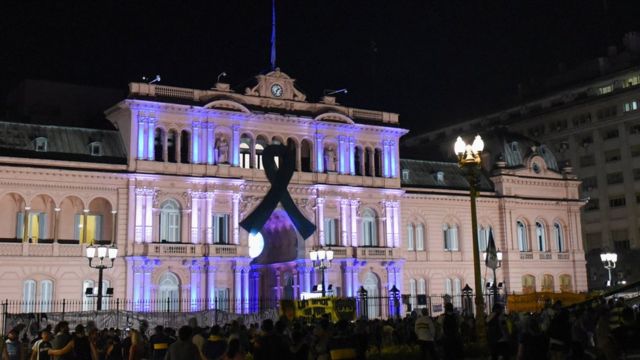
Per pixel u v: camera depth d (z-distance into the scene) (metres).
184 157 77.94
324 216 84.38
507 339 32.22
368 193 87.50
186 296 74.75
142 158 74.38
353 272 84.62
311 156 84.88
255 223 75.75
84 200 71.69
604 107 122.25
